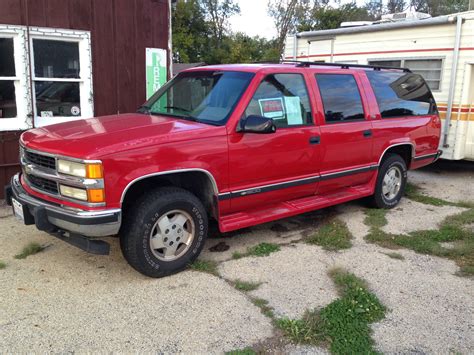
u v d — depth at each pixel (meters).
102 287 4.02
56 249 4.82
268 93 4.80
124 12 7.34
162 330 3.39
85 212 3.70
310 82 5.30
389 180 6.50
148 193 4.09
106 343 3.22
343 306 3.72
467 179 8.78
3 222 5.61
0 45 6.44
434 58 9.12
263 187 4.79
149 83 7.87
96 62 7.18
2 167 6.49
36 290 3.94
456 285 4.20
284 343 3.27
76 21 6.88
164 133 4.09
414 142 6.66
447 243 5.25
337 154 5.52
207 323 3.49
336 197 5.74
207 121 4.53
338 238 5.21
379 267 4.55
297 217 6.14
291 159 4.99
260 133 4.40
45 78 6.80
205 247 5.00
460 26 8.53
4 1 6.23
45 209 3.91
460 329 3.49
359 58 10.49
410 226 5.80
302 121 5.12
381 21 11.05
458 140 8.89
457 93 8.80
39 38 6.68
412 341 3.33
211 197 4.48
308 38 11.45
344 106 5.66
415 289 4.11
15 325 3.40
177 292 3.96
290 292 4.00
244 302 3.81
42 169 4.04
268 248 4.95
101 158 3.65
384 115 6.20
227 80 4.86
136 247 3.98
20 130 6.59
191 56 42.62
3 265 4.39
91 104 7.22
